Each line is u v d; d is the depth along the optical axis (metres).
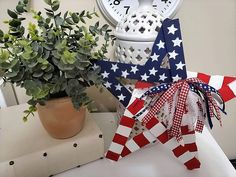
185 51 0.61
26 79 0.33
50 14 0.35
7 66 0.30
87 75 0.36
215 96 0.37
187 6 0.55
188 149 0.39
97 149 0.41
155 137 0.40
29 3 0.46
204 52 0.62
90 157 0.41
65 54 0.31
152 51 0.37
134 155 0.44
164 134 0.39
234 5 0.57
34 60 0.31
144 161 0.43
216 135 0.76
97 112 0.58
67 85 0.34
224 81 0.38
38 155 0.36
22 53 0.30
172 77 0.37
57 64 0.32
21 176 0.36
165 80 0.38
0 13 0.47
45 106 0.36
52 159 0.38
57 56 0.31
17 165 0.35
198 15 0.57
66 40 0.34
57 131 0.38
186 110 0.36
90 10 0.51
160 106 0.35
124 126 0.39
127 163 0.42
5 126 0.43
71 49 0.34
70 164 0.40
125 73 0.39
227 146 0.78
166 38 0.36
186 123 0.37
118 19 0.51
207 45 0.61
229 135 0.76
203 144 0.47
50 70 0.32
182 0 0.51
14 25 0.33
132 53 0.39
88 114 0.47
